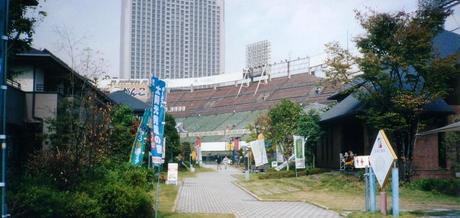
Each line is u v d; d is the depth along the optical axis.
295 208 20.00
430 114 30.06
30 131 22.41
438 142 30.06
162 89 15.58
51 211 11.59
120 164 20.86
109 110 23.23
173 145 53.56
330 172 37.81
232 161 85.25
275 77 117.81
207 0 184.12
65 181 14.21
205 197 25.19
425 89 27.00
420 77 28.03
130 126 31.45
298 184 31.52
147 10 173.62
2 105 8.05
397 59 26.17
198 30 182.38
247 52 183.62
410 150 28.22
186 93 136.00
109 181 14.59
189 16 180.38
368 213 15.64
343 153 39.72
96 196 13.03
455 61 26.66
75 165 14.88
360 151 39.69
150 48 173.88
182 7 179.12
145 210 14.66
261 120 55.44
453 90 30.44
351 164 36.31
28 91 22.70
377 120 27.08
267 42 175.38
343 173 35.31
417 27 26.19
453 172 29.22
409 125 27.61
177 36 178.25
